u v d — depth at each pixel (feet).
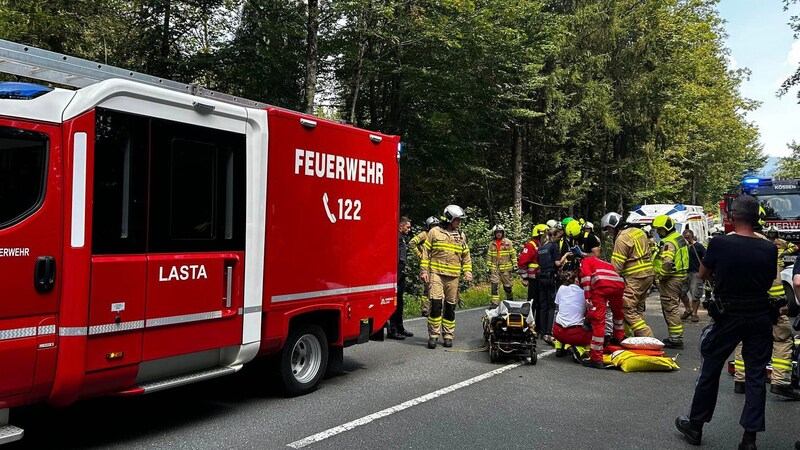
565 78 72.43
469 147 62.95
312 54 45.68
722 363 15.97
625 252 27.76
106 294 13.87
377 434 16.52
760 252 15.47
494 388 21.83
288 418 17.79
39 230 12.82
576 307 26.37
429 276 29.66
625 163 87.71
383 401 19.81
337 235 21.20
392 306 24.52
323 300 20.52
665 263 30.35
